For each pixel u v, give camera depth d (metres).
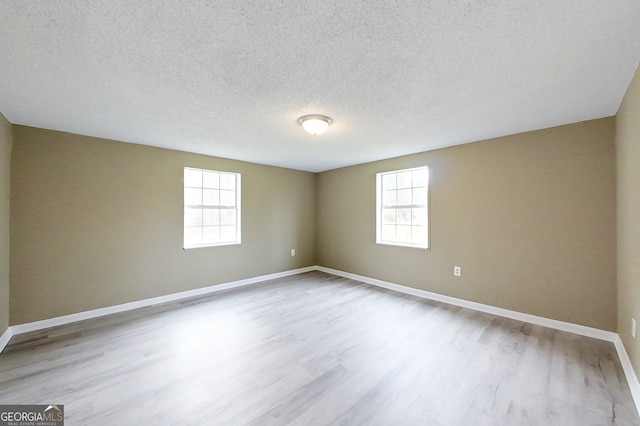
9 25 1.32
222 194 4.48
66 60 1.64
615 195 2.51
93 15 1.26
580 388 1.87
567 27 1.36
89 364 2.16
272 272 5.02
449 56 1.62
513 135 3.12
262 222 4.88
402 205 4.33
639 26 1.35
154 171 3.65
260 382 1.93
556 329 2.81
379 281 4.54
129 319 3.09
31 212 2.82
